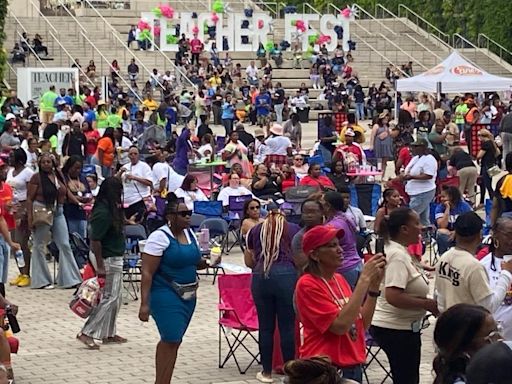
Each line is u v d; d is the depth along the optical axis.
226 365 13.05
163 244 11.18
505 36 63.34
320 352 8.48
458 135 34.56
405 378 9.88
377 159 31.31
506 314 10.03
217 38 58.12
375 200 22.14
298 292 8.52
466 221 9.48
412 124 36.72
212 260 16.59
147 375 12.66
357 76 57.59
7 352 10.80
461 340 6.38
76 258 18.28
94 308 13.92
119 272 13.93
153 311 11.28
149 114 46.78
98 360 13.34
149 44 56.94
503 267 9.88
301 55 58.56
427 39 63.91
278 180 24.03
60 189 17.70
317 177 21.42
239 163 25.44
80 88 46.50
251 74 54.62
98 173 26.64
